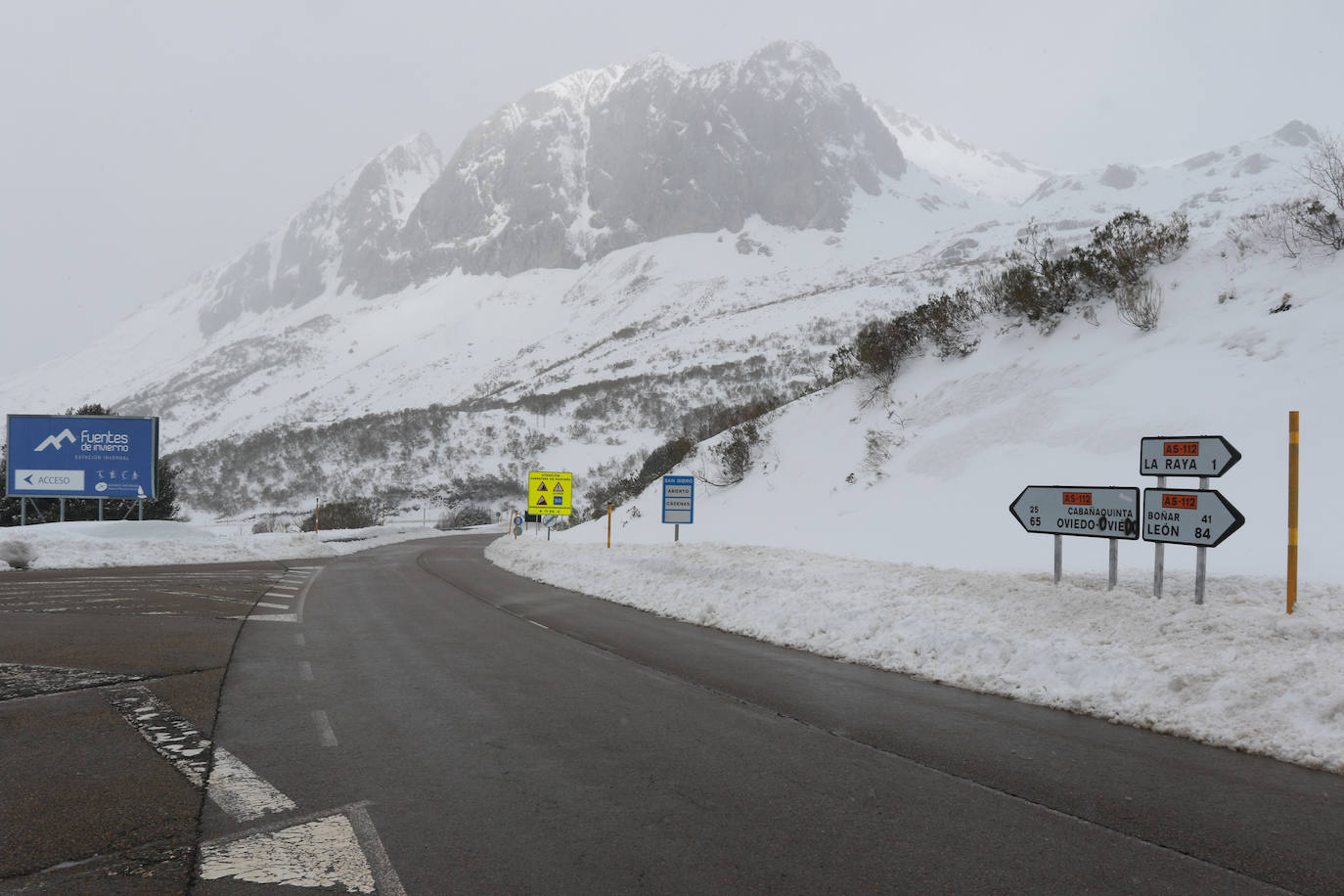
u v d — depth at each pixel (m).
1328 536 9.96
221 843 4.22
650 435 113.00
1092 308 19.39
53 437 28.75
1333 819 4.64
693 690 7.98
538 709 7.18
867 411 23.62
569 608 14.57
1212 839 4.35
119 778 5.23
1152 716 6.54
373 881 3.79
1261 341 14.78
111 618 12.46
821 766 5.60
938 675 8.39
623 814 4.68
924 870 3.96
